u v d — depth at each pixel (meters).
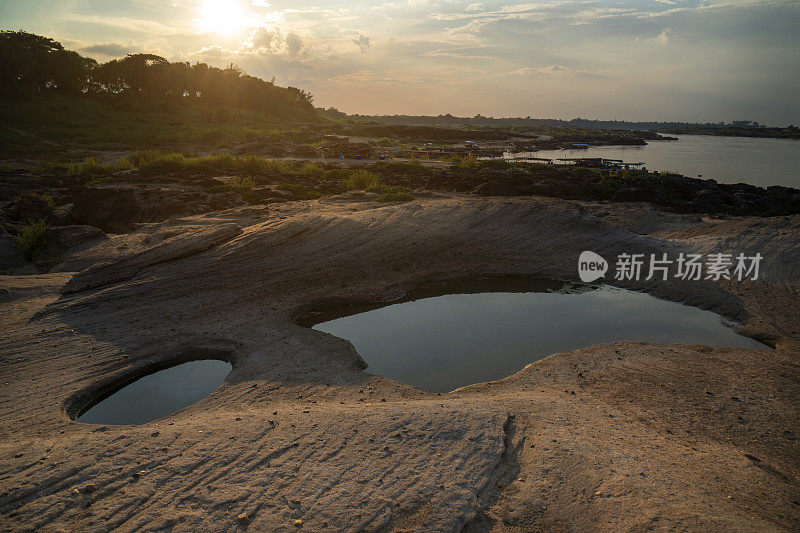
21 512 4.47
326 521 4.46
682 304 13.08
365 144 65.25
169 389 8.74
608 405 7.79
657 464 5.62
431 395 8.19
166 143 61.44
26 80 78.88
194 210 22.55
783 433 7.00
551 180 30.27
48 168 34.03
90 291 12.30
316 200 23.20
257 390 8.30
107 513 4.50
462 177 31.17
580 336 11.09
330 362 9.50
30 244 17.45
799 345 10.24
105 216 22.91
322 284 13.53
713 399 8.02
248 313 11.70
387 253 15.56
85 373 8.79
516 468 5.49
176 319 11.20
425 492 4.91
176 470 5.21
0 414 7.34
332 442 5.85
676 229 20.36
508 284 14.52
